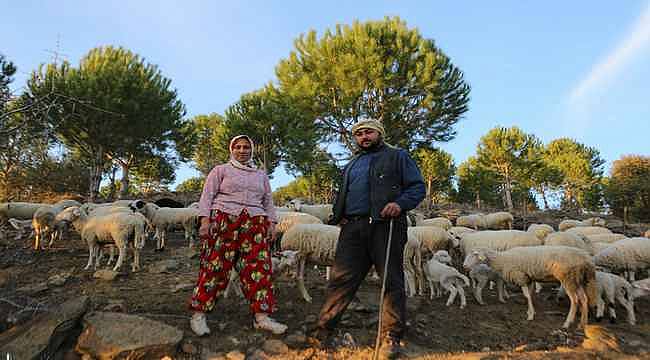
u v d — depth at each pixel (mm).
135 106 16625
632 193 25672
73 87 15484
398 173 3594
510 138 29750
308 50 19203
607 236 8727
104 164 19703
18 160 4910
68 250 7445
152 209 8227
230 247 3625
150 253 7555
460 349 3791
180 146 21812
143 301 4332
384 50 17672
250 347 3398
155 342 3150
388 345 3217
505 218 14758
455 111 18656
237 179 3723
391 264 3385
